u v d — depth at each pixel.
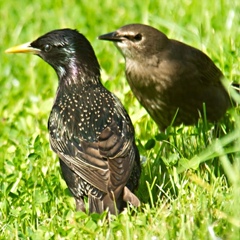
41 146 12.06
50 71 16.30
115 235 9.35
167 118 13.16
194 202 10.12
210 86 13.06
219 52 15.09
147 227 9.48
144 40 12.89
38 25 18.86
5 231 10.02
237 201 9.36
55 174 11.34
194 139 12.13
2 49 18.02
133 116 13.13
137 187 10.55
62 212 10.68
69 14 19.42
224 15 16.75
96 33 18.19
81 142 10.45
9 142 13.09
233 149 10.51
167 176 11.18
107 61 16.08
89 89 11.29
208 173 11.06
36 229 10.19
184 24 17.02
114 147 10.17
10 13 19.84
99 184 9.80
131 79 13.13
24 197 10.91
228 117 13.38
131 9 19.23
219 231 9.23
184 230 9.05
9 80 16.45
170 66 12.81
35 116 13.82
